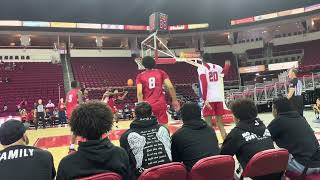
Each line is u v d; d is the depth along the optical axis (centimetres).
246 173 309
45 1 2756
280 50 2945
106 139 257
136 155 314
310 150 357
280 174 329
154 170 262
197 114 347
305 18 2891
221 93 602
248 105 343
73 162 242
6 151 248
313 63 2559
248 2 3048
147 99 520
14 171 239
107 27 2964
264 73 2842
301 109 698
